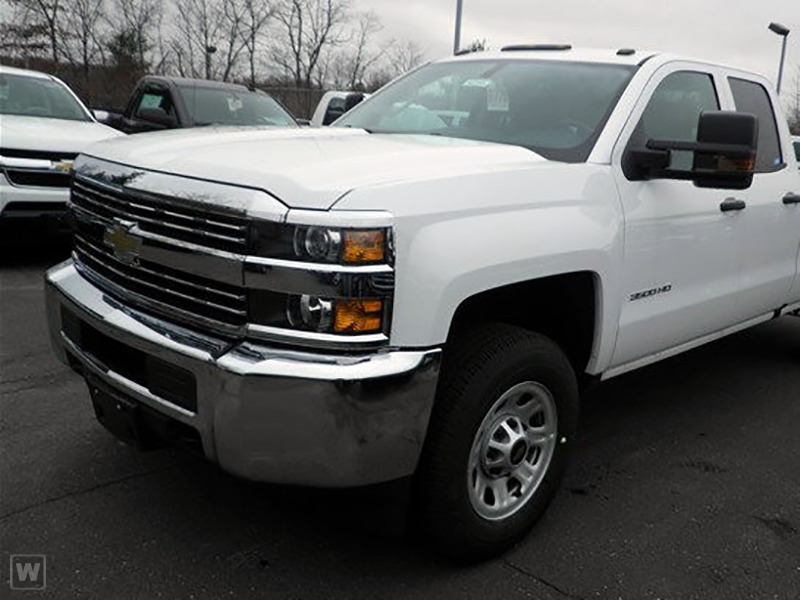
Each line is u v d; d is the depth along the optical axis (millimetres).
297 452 2480
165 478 3553
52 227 7316
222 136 3240
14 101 8602
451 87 4184
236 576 2898
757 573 3107
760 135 4711
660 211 3582
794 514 3600
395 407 2508
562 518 3443
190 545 3068
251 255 2455
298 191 2451
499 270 2754
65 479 3498
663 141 3428
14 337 5348
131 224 2818
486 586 2928
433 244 2570
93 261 3166
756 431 4578
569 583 2975
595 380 3531
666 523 3453
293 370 2418
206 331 2639
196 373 2576
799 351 5961
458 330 2949
